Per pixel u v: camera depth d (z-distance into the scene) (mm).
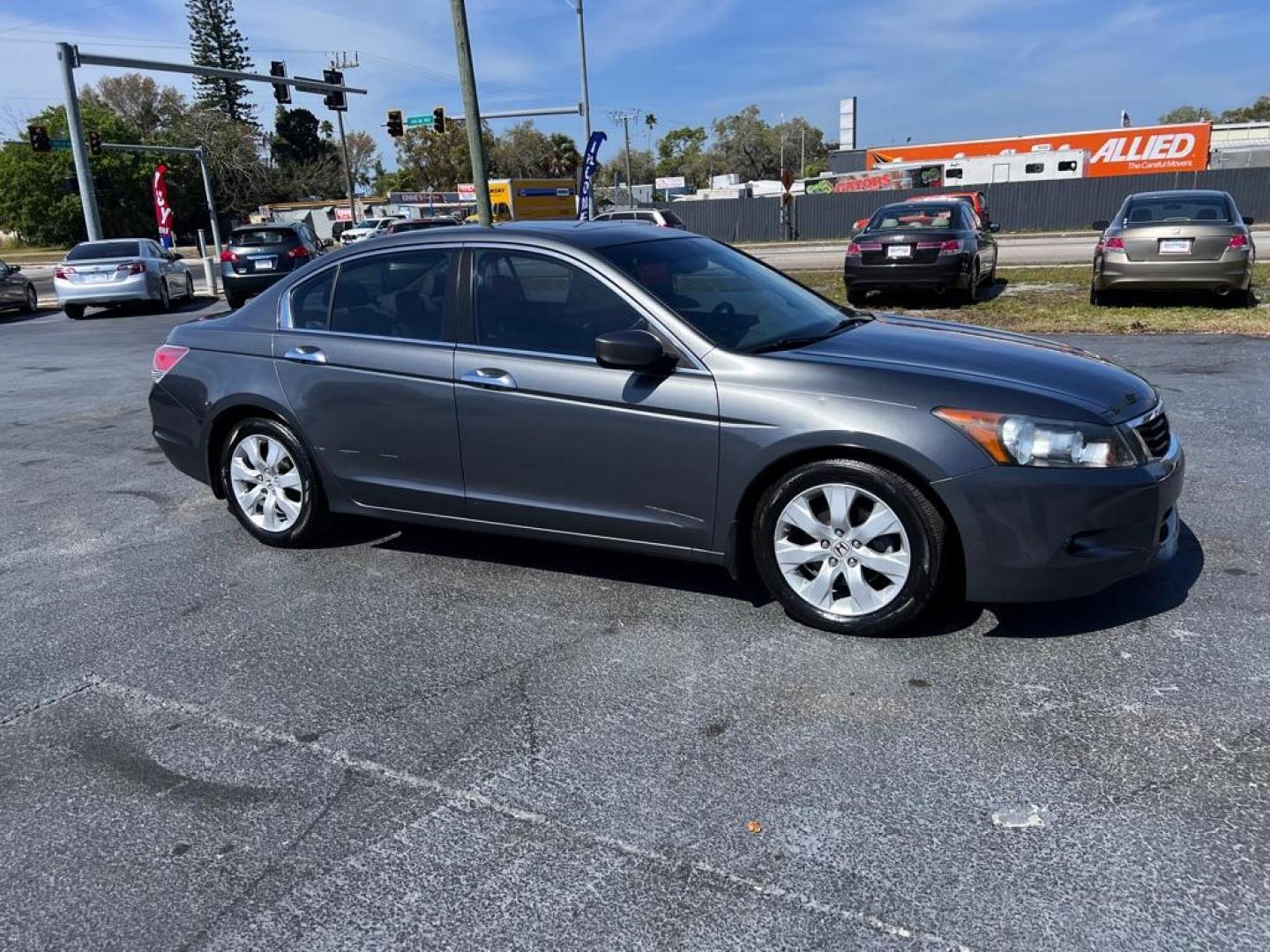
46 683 3871
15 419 9055
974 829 2764
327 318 4977
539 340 4359
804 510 3922
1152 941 2342
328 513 5176
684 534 4129
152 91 87062
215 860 2787
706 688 3611
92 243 20031
